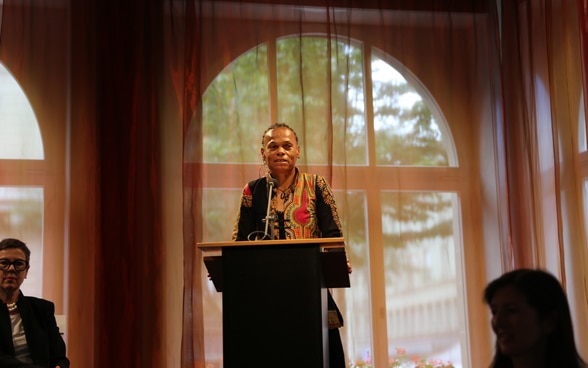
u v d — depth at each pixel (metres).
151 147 5.41
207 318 5.29
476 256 5.70
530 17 5.70
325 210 3.76
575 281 5.25
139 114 5.42
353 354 5.45
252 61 5.72
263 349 3.01
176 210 5.45
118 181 5.34
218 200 5.47
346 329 5.46
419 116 5.86
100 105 5.41
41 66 5.46
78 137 5.40
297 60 5.75
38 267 5.25
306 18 5.86
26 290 5.21
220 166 5.52
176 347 5.29
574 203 5.30
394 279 5.60
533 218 5.54
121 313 5.18
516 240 5.57
